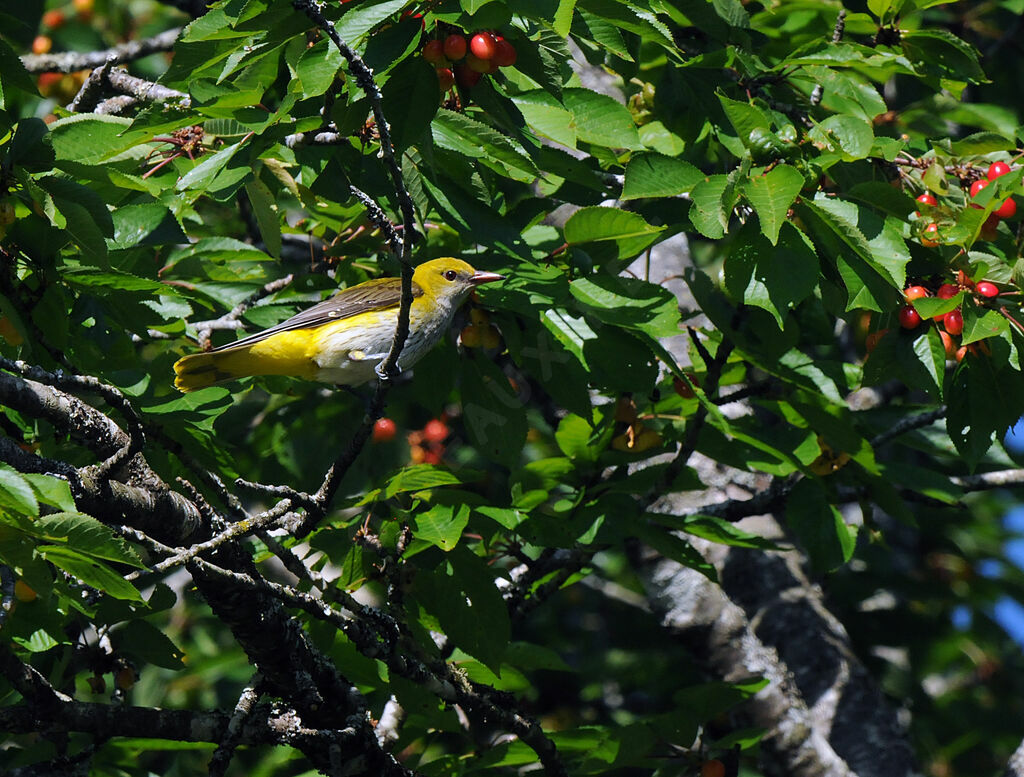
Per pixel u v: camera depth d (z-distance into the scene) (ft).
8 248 27.12
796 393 36.35
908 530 57.47
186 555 24.40
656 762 34.81
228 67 27.30
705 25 35.14
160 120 28.96
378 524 34.53
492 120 28.94
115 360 31.24
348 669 32.42
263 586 27.04
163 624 53.62
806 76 34.58
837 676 47.60
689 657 56.70
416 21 24.98
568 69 31.42
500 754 32.55
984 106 43.93
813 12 41.37
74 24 59.26
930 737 53.57
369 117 28.99
